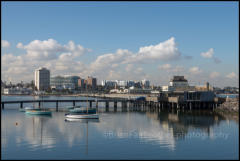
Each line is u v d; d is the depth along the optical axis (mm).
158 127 60594
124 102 126125
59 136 50688
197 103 103062
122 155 38281
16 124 65812
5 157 37469
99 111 101562
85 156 37844
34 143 45031
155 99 114438
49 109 111188
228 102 97625
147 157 37406
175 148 41688
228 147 42188
